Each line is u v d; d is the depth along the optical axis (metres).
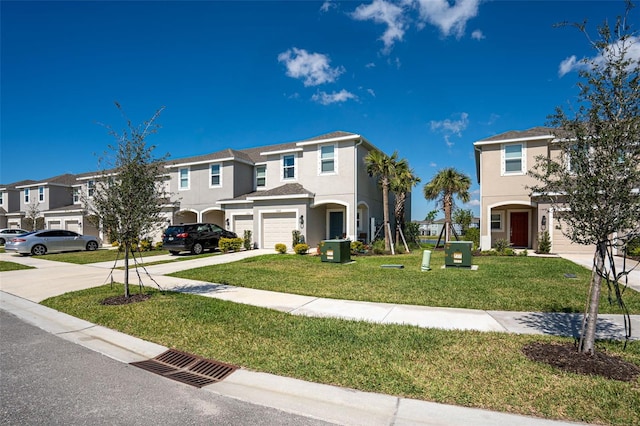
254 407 3.57
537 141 17.50
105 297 8.47
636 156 4.00
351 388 3.87
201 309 7.07
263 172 24.59
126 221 7.91
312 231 19.88
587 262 13.13
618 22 4.25
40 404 3.63
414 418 3.28
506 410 3.33
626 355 4.50
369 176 21.27
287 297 8.12
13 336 5.97
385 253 17.72
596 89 4.31
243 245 20.09
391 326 5.84
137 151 7.97
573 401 3.43
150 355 5.07
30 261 17.16
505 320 6.14
